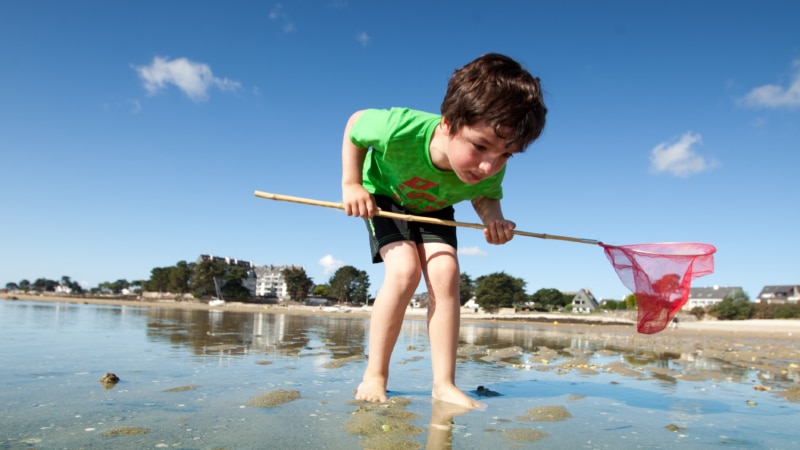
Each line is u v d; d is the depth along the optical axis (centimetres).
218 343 527
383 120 275
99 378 282
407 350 566
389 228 292
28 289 11219
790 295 8700
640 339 1216
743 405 287
